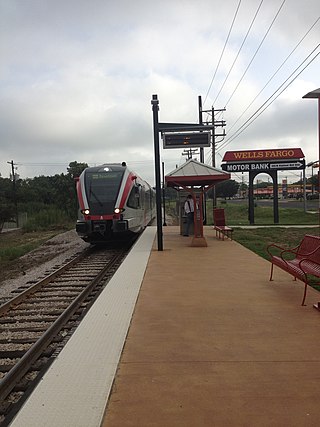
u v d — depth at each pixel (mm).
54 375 4215
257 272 9648
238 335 5328
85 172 18453
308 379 4027
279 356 4613
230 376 4137
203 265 10750
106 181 17906
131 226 18047
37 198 58688
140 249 14367
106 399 3705
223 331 5496
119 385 3990
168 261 11523
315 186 99188
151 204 34750
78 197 18078
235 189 126875
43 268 14594
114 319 6125
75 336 5391
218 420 3336
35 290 10172
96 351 4859
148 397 3746
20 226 50219
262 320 5938
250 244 15734
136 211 19219
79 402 3658
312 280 8633
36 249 22016
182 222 19578
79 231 17625
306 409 3473
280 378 4062
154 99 13898
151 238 18578
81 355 4738
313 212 42156
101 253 17562
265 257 12500
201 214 14984
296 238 18047
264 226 25969
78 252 18594
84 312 8039
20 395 4742
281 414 3402
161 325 5812
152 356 4688
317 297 7207
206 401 3646
